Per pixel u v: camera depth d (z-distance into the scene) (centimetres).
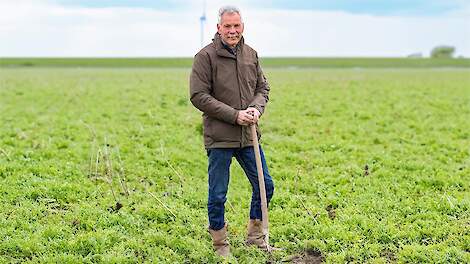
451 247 760
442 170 1146
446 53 8344
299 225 857
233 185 1062
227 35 680
